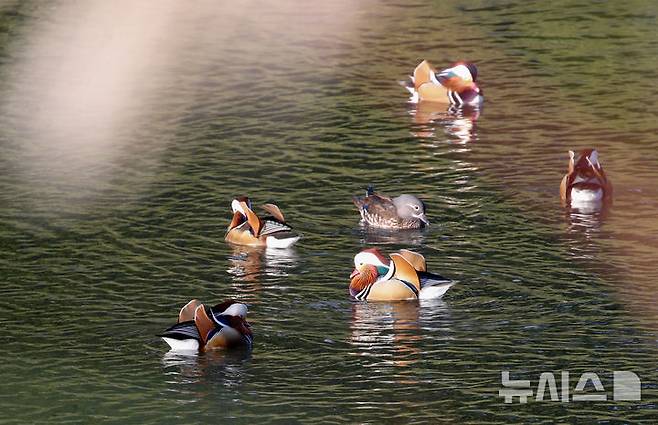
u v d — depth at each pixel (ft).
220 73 130.52
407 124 112.98
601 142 106.32
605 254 81.35
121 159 103.30
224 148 106.22
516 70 129.70
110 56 137.08
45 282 77.92
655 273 77.77
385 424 60.08
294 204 92.53
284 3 161.99
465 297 74.79
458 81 118.62
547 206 91.20
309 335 69.82
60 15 156.35
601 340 68.64
